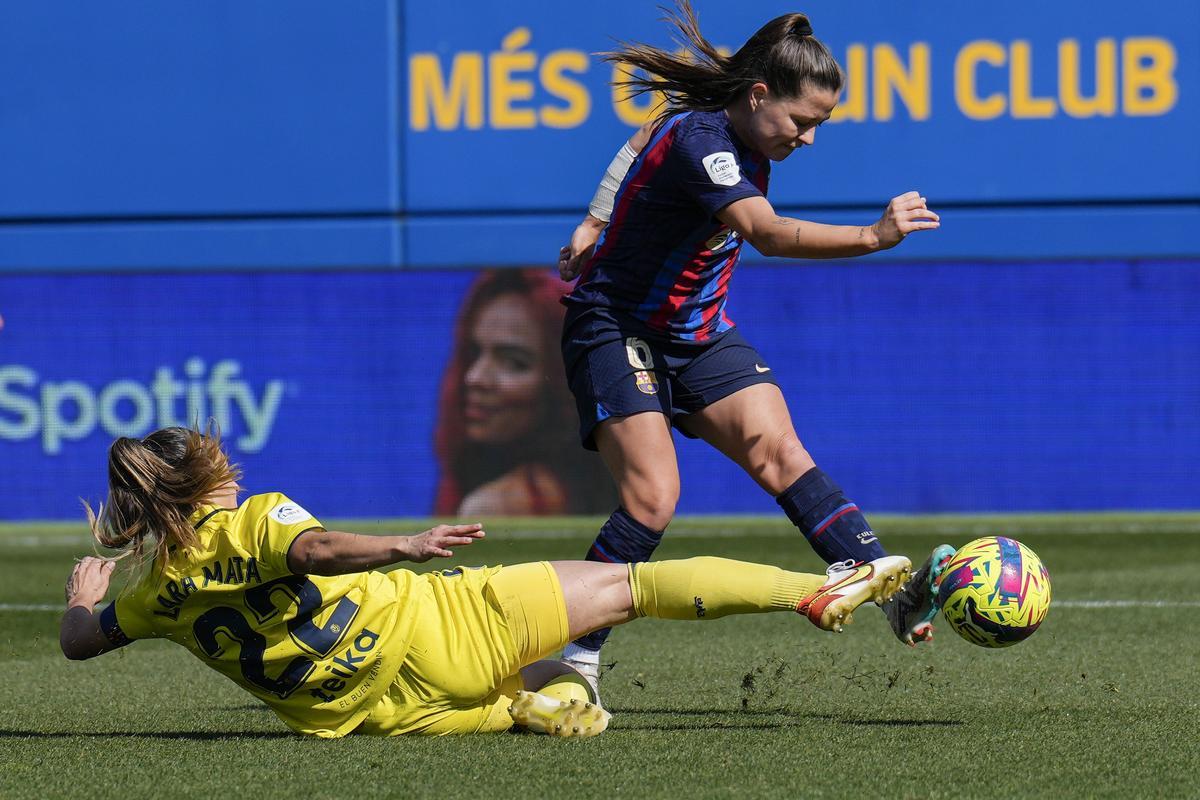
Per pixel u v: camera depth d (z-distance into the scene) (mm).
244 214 61312
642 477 14328
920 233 59031
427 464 46250
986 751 12461
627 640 21188
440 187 60938
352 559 11992
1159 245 58531
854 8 59031
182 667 19219
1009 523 43281
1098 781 11281
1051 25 58562
